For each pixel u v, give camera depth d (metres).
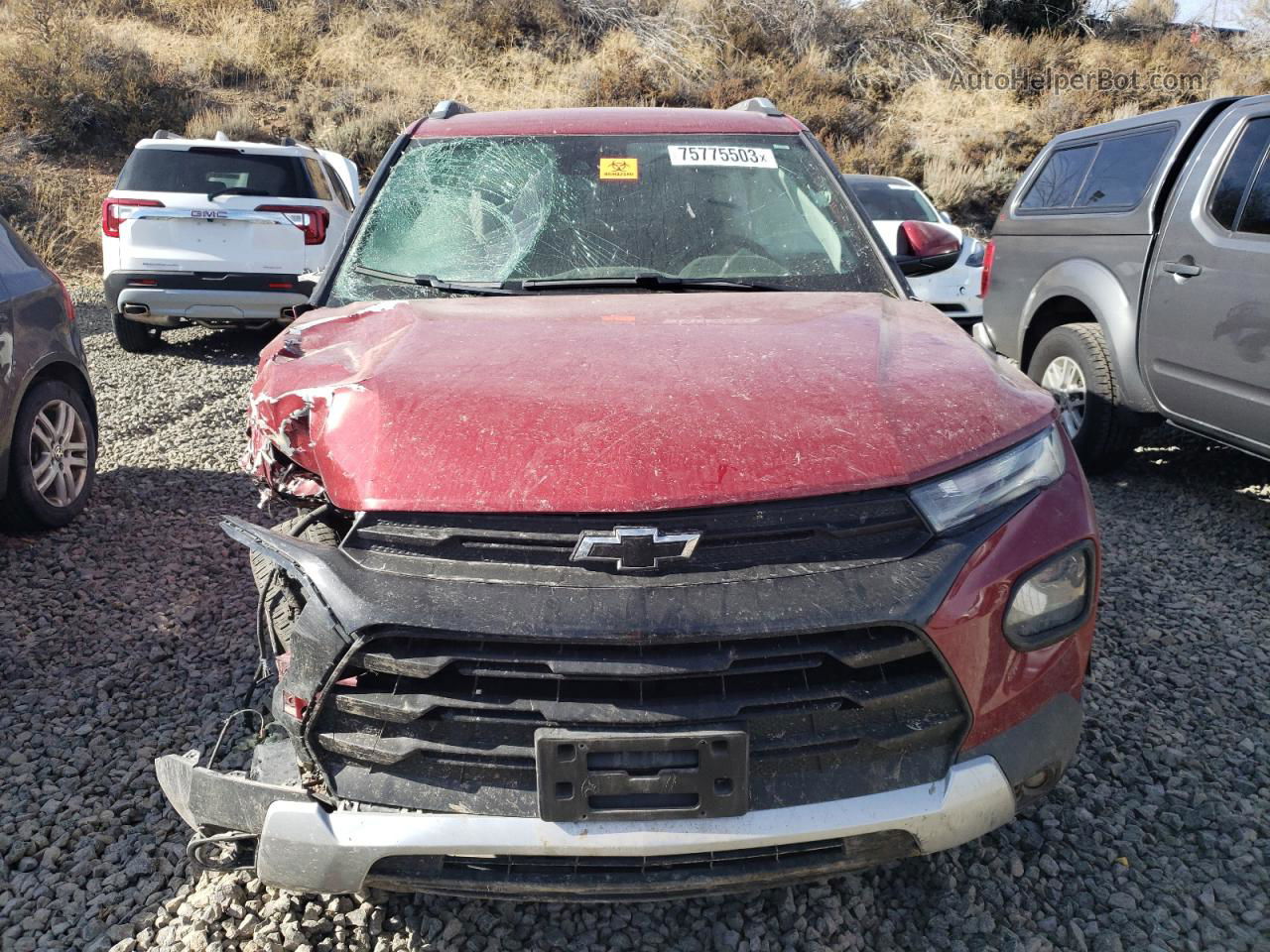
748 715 1.87
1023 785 2.10
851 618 1.81
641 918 2.37
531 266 3.16
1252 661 3.54
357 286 3.12
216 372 8.38
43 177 15.84
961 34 23.30
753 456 1.95
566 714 1.83
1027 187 6.45
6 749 3.03
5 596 4.08
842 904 2.40
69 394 4.91
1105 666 3.49
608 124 3.59
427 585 1.87
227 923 2.33
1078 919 2.37
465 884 1.93
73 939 2.32
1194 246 4.92
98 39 18.78
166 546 4.65
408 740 1.90
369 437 2.06
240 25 21.41
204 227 8.34
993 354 2.67
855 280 3.15
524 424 2.02
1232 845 2.60
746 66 21.86
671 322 2.58
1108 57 23.03
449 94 20.23
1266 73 22.20
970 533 1.98
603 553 1.86
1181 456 6.15
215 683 3.42
